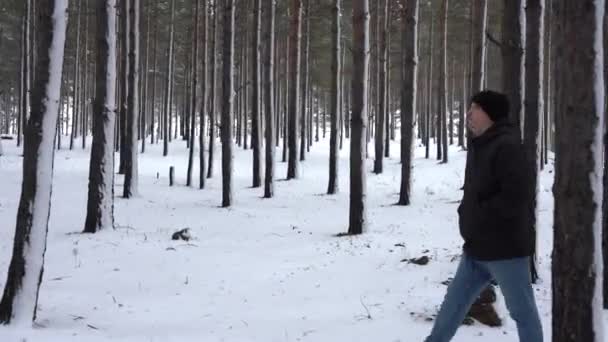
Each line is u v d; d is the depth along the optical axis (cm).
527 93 718
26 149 581
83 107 4422
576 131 369
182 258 984
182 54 4234
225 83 1748
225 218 1527
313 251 1062
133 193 1931
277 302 692
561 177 377
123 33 1920
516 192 363
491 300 553
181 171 2867
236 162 3219
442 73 2833
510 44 727
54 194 1952
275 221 1480
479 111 385
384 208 1695
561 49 377
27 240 575
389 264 901
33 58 3294
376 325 568
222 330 577
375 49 3275
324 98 5312
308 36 3175
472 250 385
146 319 622
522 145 373
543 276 742
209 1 2828
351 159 1261
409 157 1741
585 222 368
